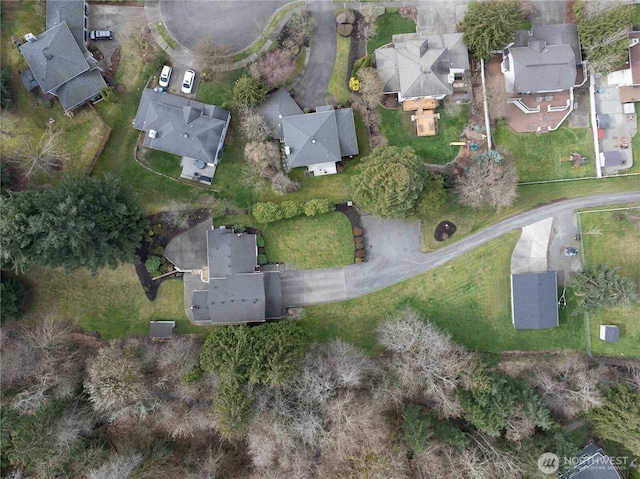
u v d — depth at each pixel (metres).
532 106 54.25
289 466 47.59
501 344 54.25
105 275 53.62
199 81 53.19
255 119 50.53
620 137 54.75
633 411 47.41
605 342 54.31
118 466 47.25
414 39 53.06
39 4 52.31
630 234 54.59
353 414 46.16
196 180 53.16
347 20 53.28
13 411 45.81
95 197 46.88
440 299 54.31
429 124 53.81
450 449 46.59
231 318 51.41
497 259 54.47
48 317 52.78
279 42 53.31
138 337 53.41
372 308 54.09
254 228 53.88
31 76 51.72
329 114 51.00
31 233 43.38
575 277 51.62
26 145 51.31
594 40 51.19
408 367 47.59
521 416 46.84
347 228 53.94
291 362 46.16
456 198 53.31
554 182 54.91
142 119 51.22
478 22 50.25
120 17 53.06
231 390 44.38
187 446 53.00
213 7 53.31
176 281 53.53
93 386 46.12
